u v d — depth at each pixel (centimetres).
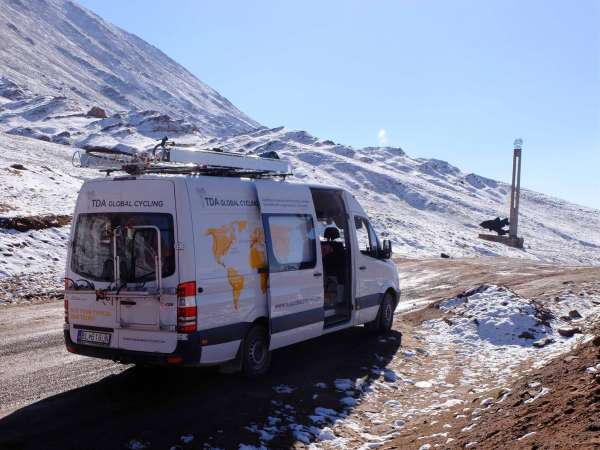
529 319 1042
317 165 14600
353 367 799
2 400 629
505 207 16775
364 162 16675
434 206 12688
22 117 14700
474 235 7138
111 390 668
